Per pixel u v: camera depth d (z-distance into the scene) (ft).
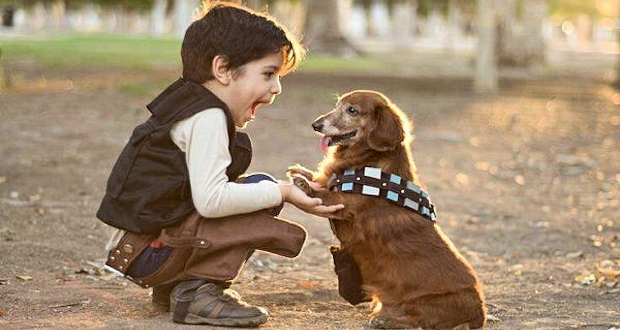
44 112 55.52
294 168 18.57
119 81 76.28
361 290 17.81
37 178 34.96
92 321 17.20
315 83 89.61
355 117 17.78
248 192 16.35
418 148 50.29
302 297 20.56
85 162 39.29
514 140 55.31
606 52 249.34
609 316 19.53
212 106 16.26
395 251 16.84
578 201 36.22
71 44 134.62
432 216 17.48
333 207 16.85
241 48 16.39
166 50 129.70
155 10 239.91
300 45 17.46
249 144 17.40
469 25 320.09
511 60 145.59
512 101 81.87
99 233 26.73
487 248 27.68
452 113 69.41
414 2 257.14
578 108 77.41
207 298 16.92
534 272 24.35
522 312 19.72
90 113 55.77
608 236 29.45
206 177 16.05
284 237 16.75
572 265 25.41
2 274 21.22
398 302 16.99
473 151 49.98
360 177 17.12
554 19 384.06
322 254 26.03
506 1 145.69
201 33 16.47
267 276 22.88
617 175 43.29
